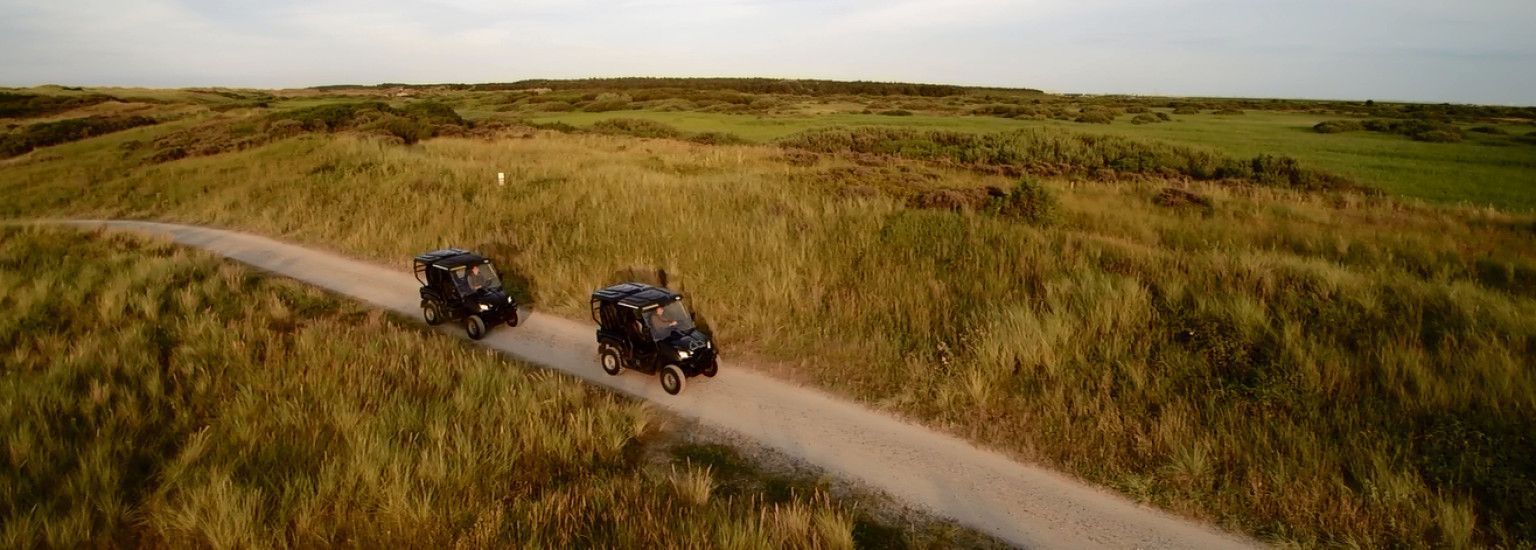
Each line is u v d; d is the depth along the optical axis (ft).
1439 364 32.01
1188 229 61.87
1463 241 55.01
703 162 110.83
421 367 36.42
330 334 41.45
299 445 28.40
